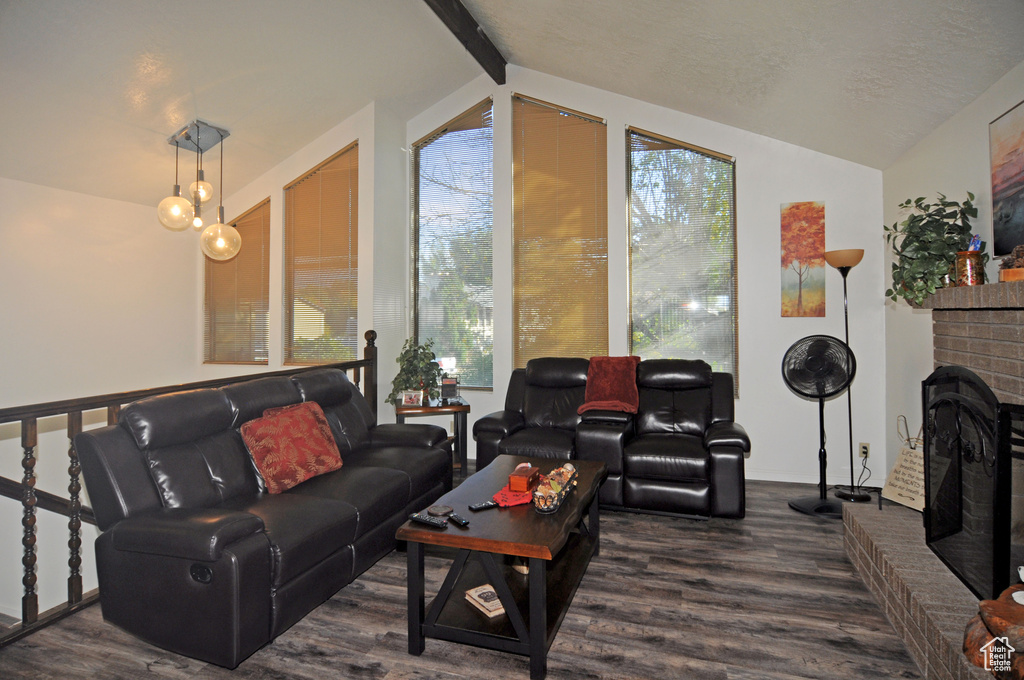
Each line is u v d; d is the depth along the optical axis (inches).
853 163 164.2
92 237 185.9
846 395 166.1
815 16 104.0
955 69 104.2
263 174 210.1
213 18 133.6
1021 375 79.8
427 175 209.0
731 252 176.6
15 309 165.6
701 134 177.2
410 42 167.9
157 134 165.8
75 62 130.5
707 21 120.8
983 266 101.2
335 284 200.5
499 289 197.3
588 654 82.2
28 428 90.2
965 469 77.9
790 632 87.4
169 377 211.8
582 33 151.2
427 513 87.0
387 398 191.6
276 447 111.8
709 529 132.6
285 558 83.0
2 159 154.3
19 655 83.4
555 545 77.1
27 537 90.4
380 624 91.7
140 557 80.7
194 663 81.5
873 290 163.0
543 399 172.9
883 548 94.6
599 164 188.4
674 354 182.5
